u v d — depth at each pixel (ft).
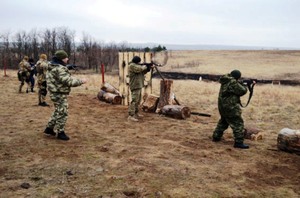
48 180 16.76
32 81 50.11
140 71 31.96
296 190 17.33
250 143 26.48
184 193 16.05
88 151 21.72
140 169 18.83
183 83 85.97
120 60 41.83
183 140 26.22
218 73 180.65
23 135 24.82
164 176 18.08
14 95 46.09
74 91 53.83
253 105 46.52
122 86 42.16
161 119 34.30
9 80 67.67
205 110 41.47
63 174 17.63
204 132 29.40
